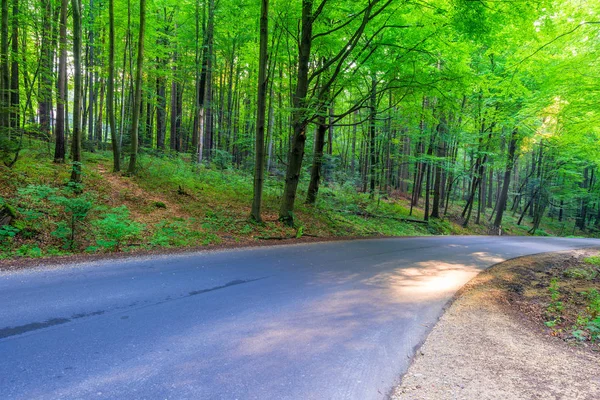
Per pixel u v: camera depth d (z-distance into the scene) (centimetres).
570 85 1079
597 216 4447
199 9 2031
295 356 356
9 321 402
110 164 1530
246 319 450
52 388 277
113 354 340
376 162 2602
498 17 982
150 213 1080
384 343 403
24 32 1448
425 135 2058
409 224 2052
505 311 570
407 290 641
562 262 1163
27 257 673
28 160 1174
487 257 1120
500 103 2141
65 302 470
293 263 797
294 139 1280
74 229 791
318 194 1872
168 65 2084
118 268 654
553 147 2389
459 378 330
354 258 912
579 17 980
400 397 292
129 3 1590
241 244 980
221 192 1513
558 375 348
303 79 1234
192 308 479
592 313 573
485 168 2867
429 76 1174
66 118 1545
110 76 1331
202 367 323
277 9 1298
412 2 1066
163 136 2570
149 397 271
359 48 1323
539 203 3331
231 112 2456
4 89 1083
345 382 311
